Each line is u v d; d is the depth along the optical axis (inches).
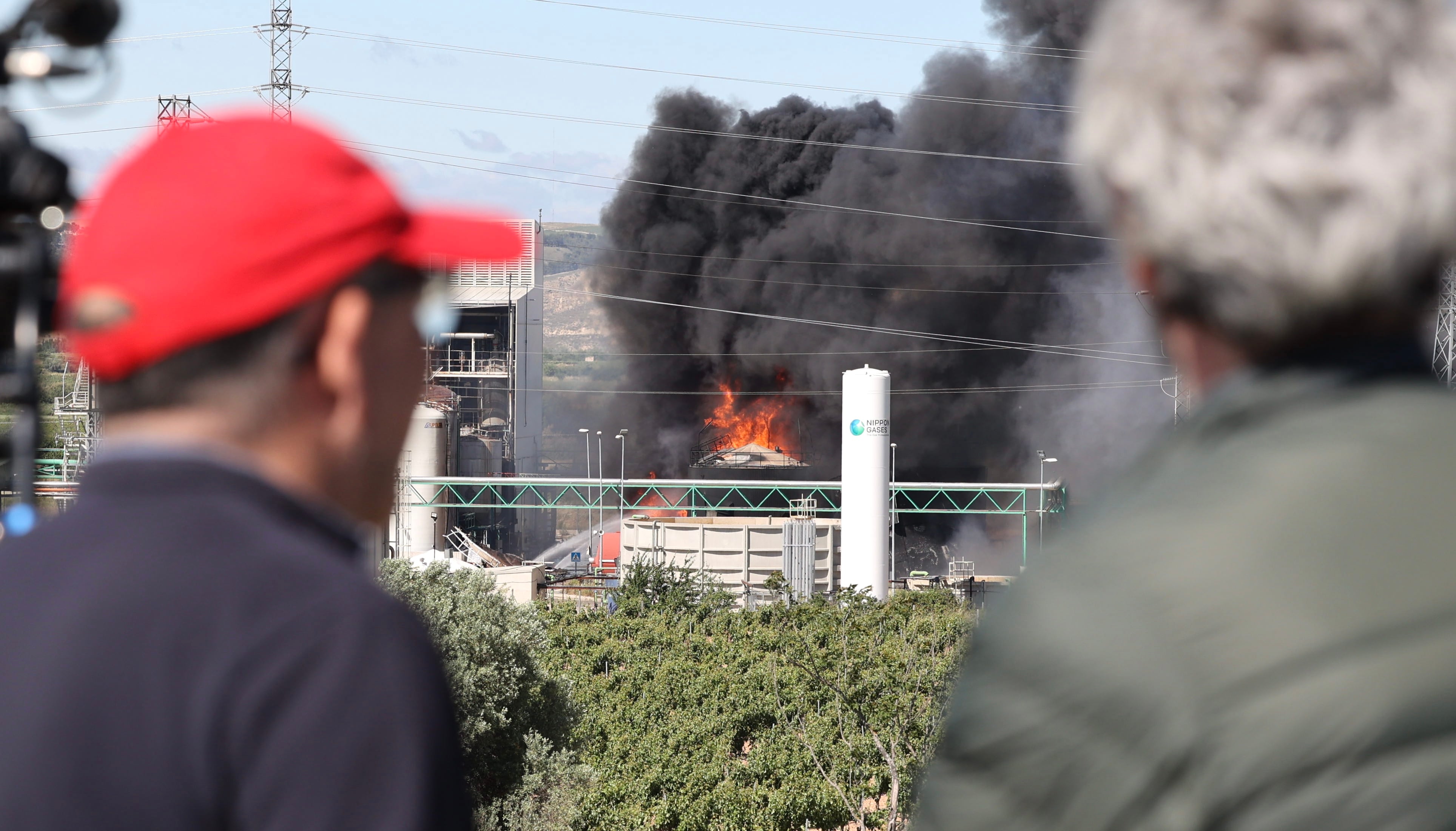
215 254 111.2
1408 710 76.3
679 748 2522.1
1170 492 89.4
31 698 103.3
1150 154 91.1
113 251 112.7
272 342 115.8
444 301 137.0
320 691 102.1
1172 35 91.5
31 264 128.3
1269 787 77.4
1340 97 86.1
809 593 3991.1
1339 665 77.4
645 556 4352.9
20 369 128.4
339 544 119.7
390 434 127.6
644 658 3275.1
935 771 93.1
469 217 135.3
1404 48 87.9
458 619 1765.5
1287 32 88.7
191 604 104.6
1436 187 85.3
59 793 100.1
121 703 102.1
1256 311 89.9
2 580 111.3
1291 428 89.0
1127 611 83.4
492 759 1764.3
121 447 118.2
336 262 115.9
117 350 113.2
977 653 92.4
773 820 2098.9
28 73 126.9
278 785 99.9
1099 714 82.3
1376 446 85.0
